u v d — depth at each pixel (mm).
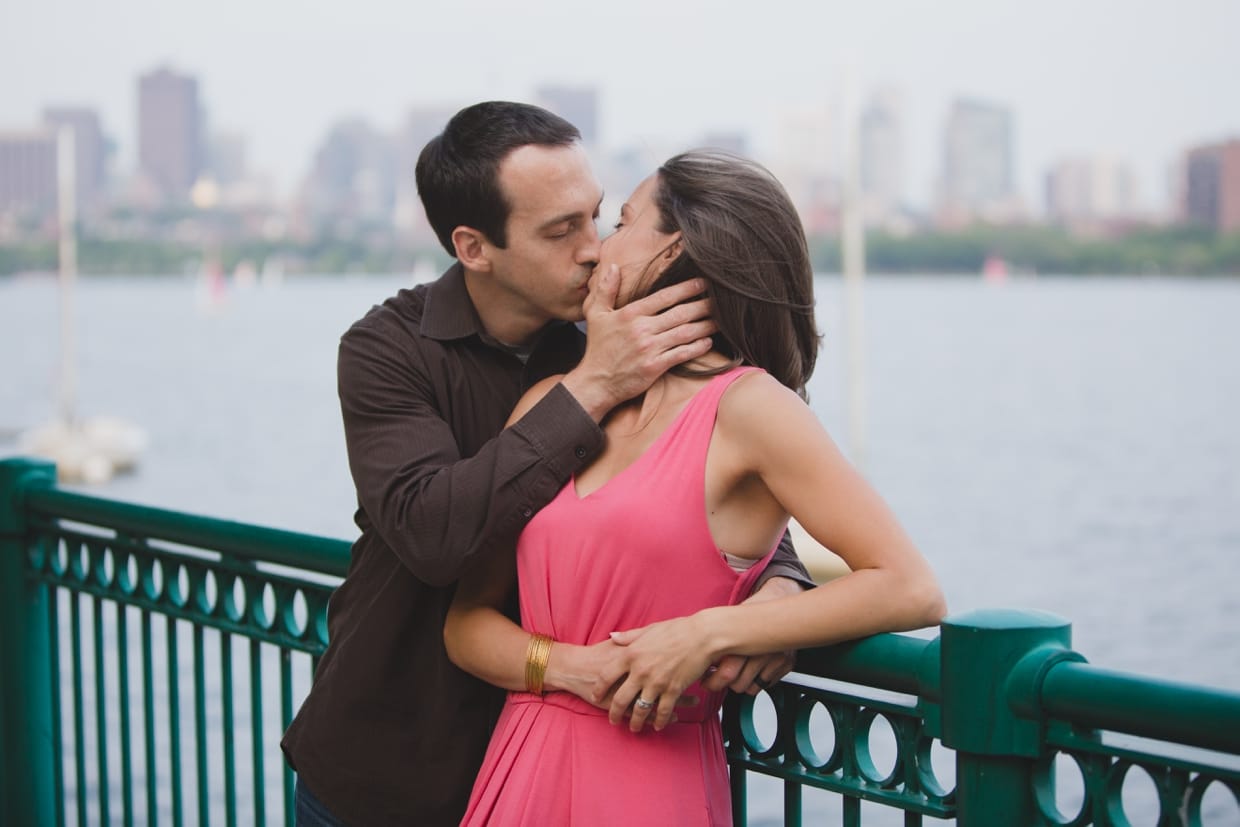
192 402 68562
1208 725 1558
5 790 3461
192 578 2924
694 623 1790
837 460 1803
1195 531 32250
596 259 2049
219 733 9305
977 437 53656
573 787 1897
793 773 2010
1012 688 1724
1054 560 28828
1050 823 1730
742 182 1921
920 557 1807
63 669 11102
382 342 2127
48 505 3309
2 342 119500
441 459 2037
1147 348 113750
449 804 2125
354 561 2234
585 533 1871
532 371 2176
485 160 2021
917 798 1866
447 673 2113
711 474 1854
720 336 1962
